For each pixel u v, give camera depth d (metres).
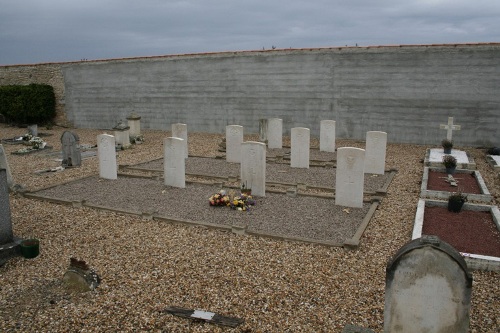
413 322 4.53
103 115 25.81
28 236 8.10
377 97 18.75
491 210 8.91
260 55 20.75
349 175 9.71
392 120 18.69
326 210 9.62
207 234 8.12
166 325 5.06
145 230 8.38
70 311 5.41
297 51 19.91
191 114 23.19
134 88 24.47
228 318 5.14
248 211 9.58
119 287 6.02
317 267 6.62
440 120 17.80
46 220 9.05
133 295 5.79
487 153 15.88
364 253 7.17
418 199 10.38
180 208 9.84
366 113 19.12
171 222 8.82
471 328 4.92
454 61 17.09
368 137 13.05
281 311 5.34
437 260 4.28
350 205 9.84
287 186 11.82
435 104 17.75
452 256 4.21
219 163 15.30
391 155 16.27
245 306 5.47
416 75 17.84
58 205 10.20
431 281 4.35
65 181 12.66
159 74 23.55
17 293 5.93
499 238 7.66
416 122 18.25
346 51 18.92
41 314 5.36
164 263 6.81
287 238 7.77
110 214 9.45
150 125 24.53
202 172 13.78
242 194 10.12
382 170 13.05
